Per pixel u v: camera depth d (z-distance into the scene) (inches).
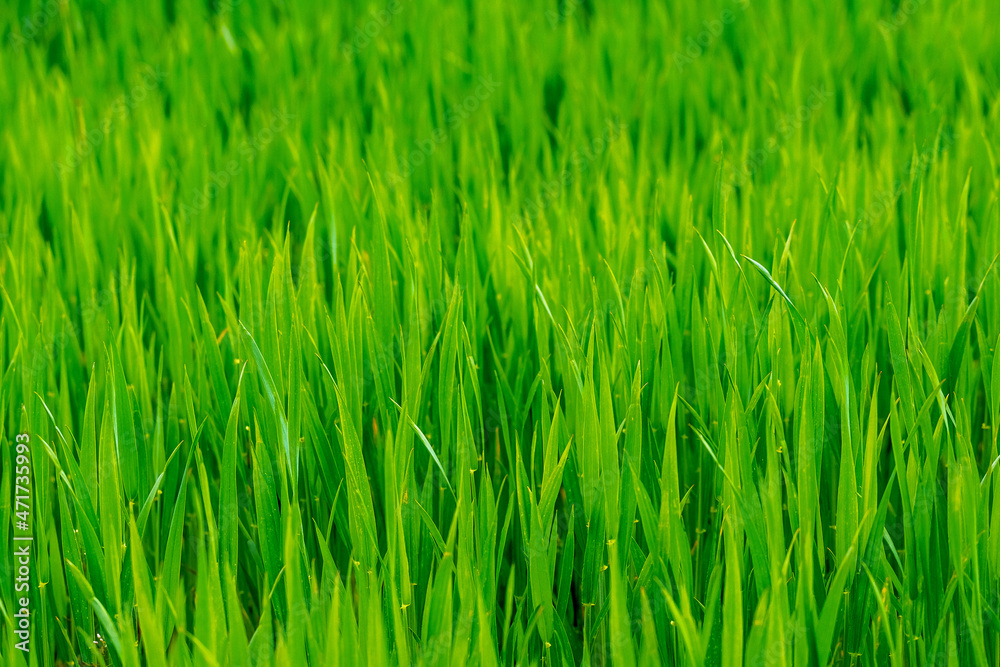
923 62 158.4
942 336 108.9
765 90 150.6
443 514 108.1
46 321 114.3
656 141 142.9
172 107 156.4
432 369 112.5
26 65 168.7
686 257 113.3
